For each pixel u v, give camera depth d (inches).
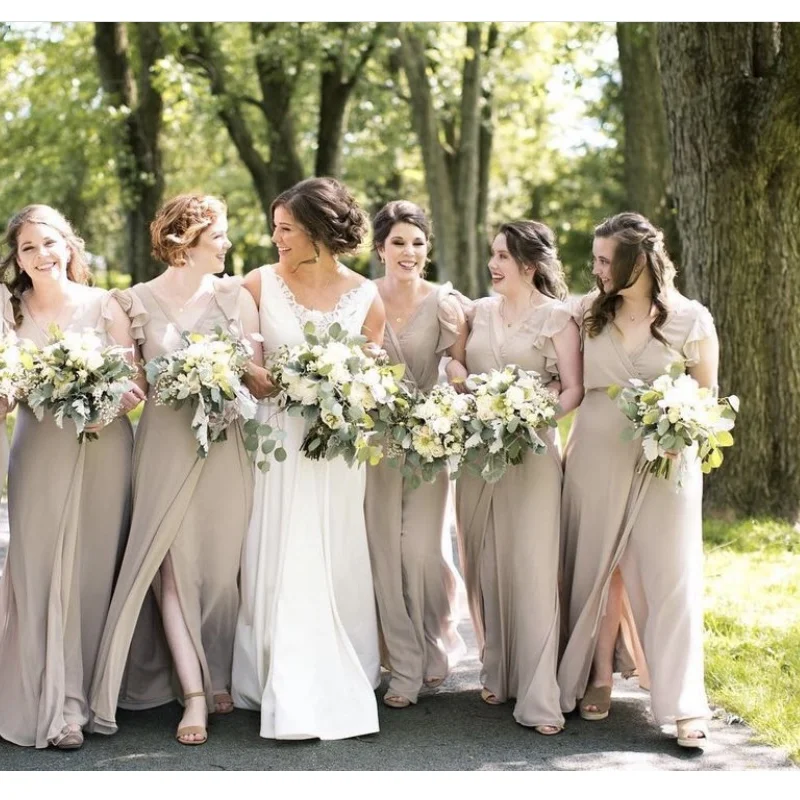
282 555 185.9
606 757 173.2
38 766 166.7
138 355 188.9
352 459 183.9
